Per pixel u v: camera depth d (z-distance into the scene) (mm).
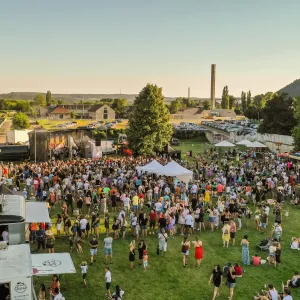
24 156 44688
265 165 38156
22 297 10844
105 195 23797
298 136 49031
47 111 143875
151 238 20156
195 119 128250
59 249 18156
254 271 16500
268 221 23641
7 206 15250
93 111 124125
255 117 127812
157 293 14430
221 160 44625
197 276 15930
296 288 14984
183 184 26938
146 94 51125
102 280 15336
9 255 11938
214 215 21594
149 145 50688
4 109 170250
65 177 29188
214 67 184500
